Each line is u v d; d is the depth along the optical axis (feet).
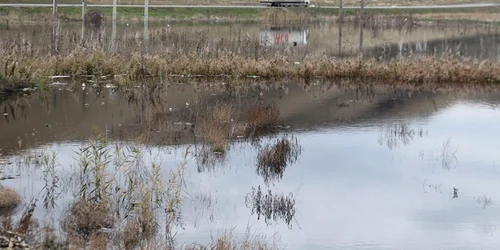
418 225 57.67
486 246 53.36
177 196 58.95
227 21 260.01
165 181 65.62
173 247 50.34
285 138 87.25
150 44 157.38
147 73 130.72
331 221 57.88
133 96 112.27
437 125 100.53
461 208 62.44
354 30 233.35
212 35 194.49
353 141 88.17
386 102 116.98
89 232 52.08
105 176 61.93
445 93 128.06
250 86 127.65
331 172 73.05
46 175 65.46
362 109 110.32
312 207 61.26
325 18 270.87
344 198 64.34
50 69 124.88
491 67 141.28
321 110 107.86
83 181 64.18
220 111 97.71
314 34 214.48
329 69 139.33
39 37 166.50
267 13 279.28
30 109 99.55
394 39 207.21
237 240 52.60
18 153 75.36
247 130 90.48
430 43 200.75
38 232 50.67
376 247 52.54
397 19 264.31
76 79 126.11
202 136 84.69
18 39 138.41
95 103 105.19
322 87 130.00
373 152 82.64
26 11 236.43
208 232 53.98
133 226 52.16
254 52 153.28
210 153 77.56
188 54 140.87
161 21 249.55
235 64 136.15
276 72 137.28
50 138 82.89
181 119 95.25
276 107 107.14
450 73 139.64
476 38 221.05
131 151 73.00
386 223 57.98
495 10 328.08
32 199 59.11
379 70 139.54
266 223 56.65
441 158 80.43
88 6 256.52
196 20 260.21
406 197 65.26
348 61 141.38
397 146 86.02
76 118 94.58
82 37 154.71
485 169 76.28
